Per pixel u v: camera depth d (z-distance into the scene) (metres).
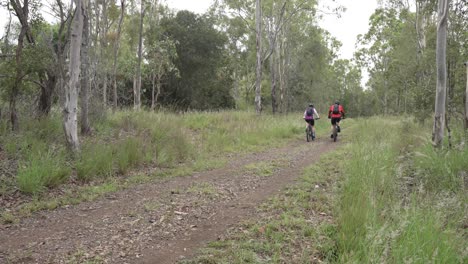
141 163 9.31
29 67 10.02
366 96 59.38
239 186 7.36
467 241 3.72
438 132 9.37
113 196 6.73
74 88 9.07
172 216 5.56
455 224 4.03
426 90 16.55
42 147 8.45
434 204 4.40
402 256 3.20
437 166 6.73
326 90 50.91
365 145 8.00
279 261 3.94
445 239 3.51
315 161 9.89
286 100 39.03
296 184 7.24
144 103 35.88
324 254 3.99
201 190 6.99
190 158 10.49
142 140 10.80
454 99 13.77
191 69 36.50
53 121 10.84
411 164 7.62
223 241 4.55
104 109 14.12
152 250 4.38
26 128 10.17
